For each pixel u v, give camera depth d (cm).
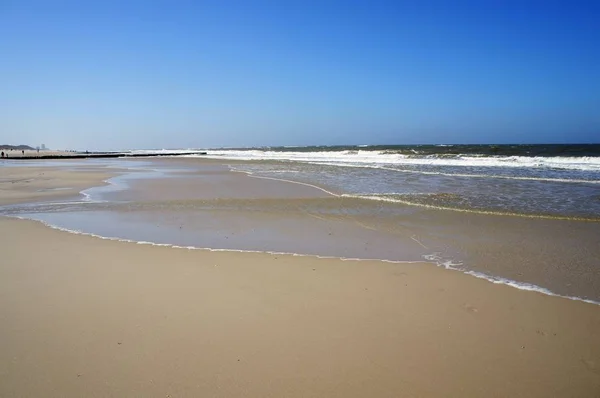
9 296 482
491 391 306
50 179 2128
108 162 4703
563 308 457
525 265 621
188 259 646
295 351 358
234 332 392
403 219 984
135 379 315
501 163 2747
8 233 837
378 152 5491
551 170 2188
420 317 431
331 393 302
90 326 402
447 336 389
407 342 376
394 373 327
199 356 348
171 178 2144
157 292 496
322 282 539
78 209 1156
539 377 324
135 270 585
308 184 1716
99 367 331
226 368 331
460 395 302
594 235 797
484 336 390
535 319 429
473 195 1316
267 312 439
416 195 1333
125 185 1800
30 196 1434
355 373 326
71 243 750
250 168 2898
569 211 1033
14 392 298
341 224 938
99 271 579
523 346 372
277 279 550
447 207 1116
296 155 5797
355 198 1291
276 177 2066
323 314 436
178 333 389
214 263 624
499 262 638
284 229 889
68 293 491
